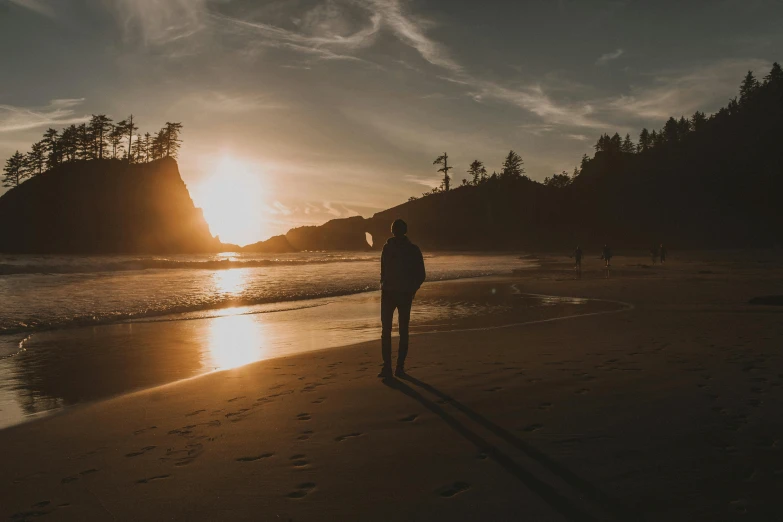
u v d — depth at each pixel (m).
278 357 6.72
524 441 3.33
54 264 37.44
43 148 87.12
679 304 11.70
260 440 3.55
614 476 2.76
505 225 122.06
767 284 17.36
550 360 5.90
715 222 92.06
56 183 84.56
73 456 3.38
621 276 24.34
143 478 2.96
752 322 8.47
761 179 93.25
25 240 80.25
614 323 8.90
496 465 2.96
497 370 5.48
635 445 3.20
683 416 3.74
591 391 4.49
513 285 19.88
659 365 5.43
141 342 8.48
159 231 90.94
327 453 3.25
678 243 89.94
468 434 3.51
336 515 2.42
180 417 4.21
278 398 4.68
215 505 2.58
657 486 2.62
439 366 5.81
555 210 117.88
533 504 2.46
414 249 5.45
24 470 3.15
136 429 3.93
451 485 2.71
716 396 4.22
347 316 11.95
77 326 10.32
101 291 17.73
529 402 4.23
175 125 99.12
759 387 4.46
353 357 6.64
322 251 145.88
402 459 3.11
